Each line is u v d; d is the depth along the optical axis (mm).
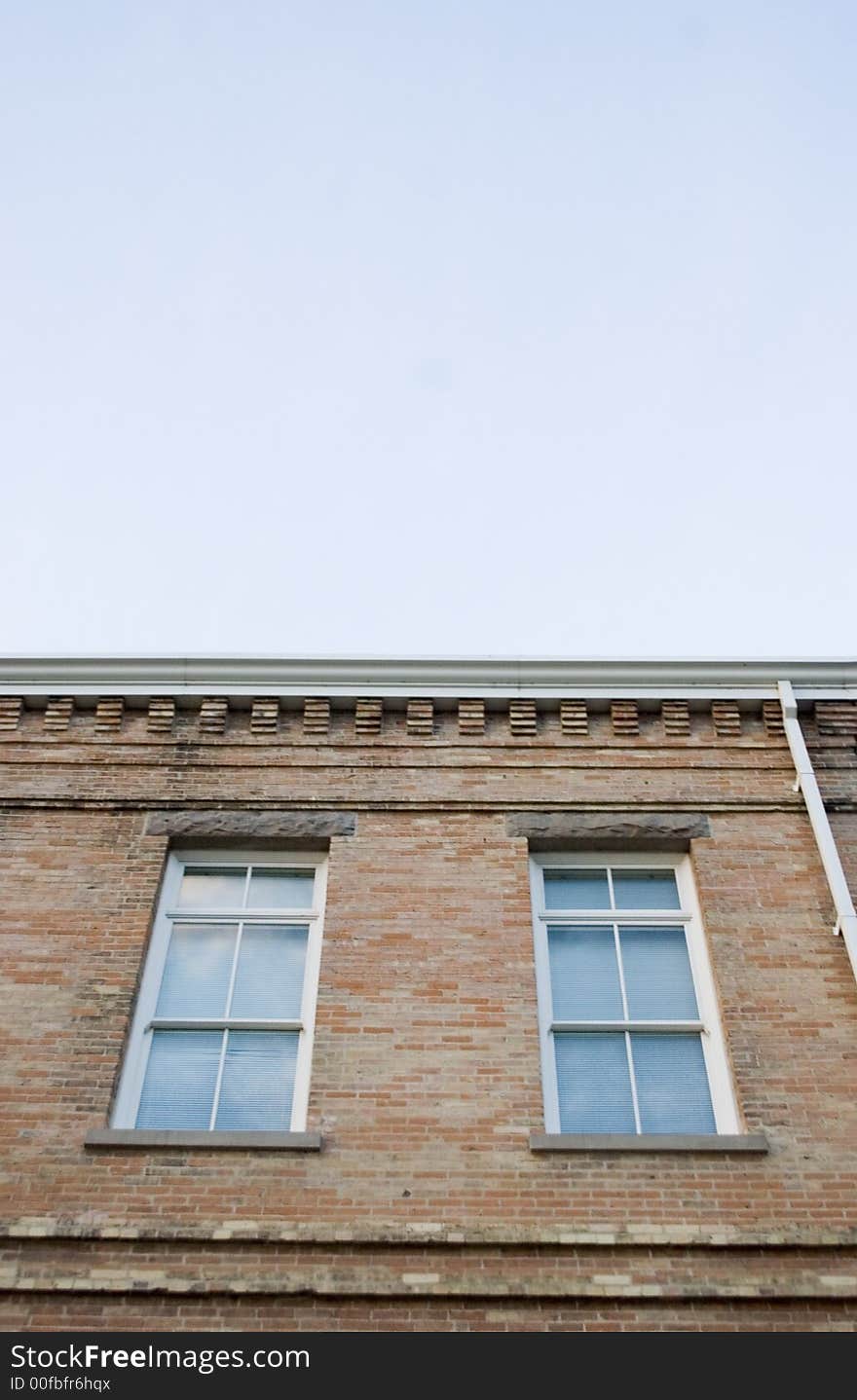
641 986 9828
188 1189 8242
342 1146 8492
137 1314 7684
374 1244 7969
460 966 9633
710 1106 9039
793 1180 8328
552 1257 7957
